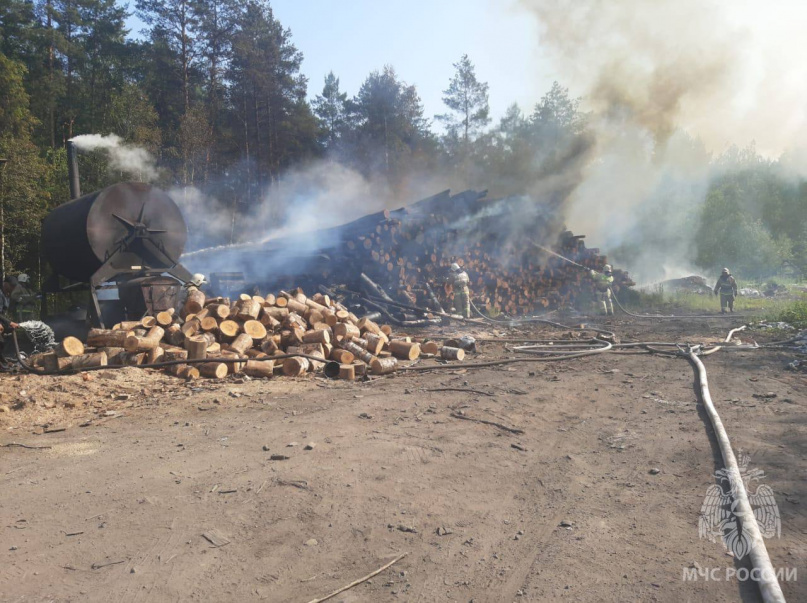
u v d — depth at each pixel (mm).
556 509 3830
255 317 9570
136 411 6496
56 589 2883
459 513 3773
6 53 40312
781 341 11859
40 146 37812
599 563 3094
